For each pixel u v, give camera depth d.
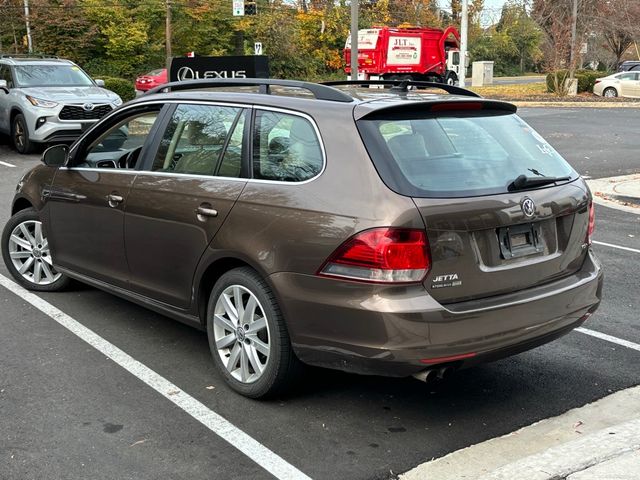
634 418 4.24
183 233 4.64
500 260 3.99
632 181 13.41
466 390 4.62
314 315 3.90
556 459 3.67
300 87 4.48
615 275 7.35
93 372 4.79
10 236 6.45
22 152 16.36
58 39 38.28
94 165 5.60
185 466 3.66
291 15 50.19
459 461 3.73
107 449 3.81
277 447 3.86
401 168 3.85
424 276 3.71
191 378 4.71
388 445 3.90
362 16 56.78
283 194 4.11
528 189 4.15
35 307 6.05
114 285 5.39
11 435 3.93
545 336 4.12
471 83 52.41
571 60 38.00
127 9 42.31
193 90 5.23
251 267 4.29
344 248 3.77
